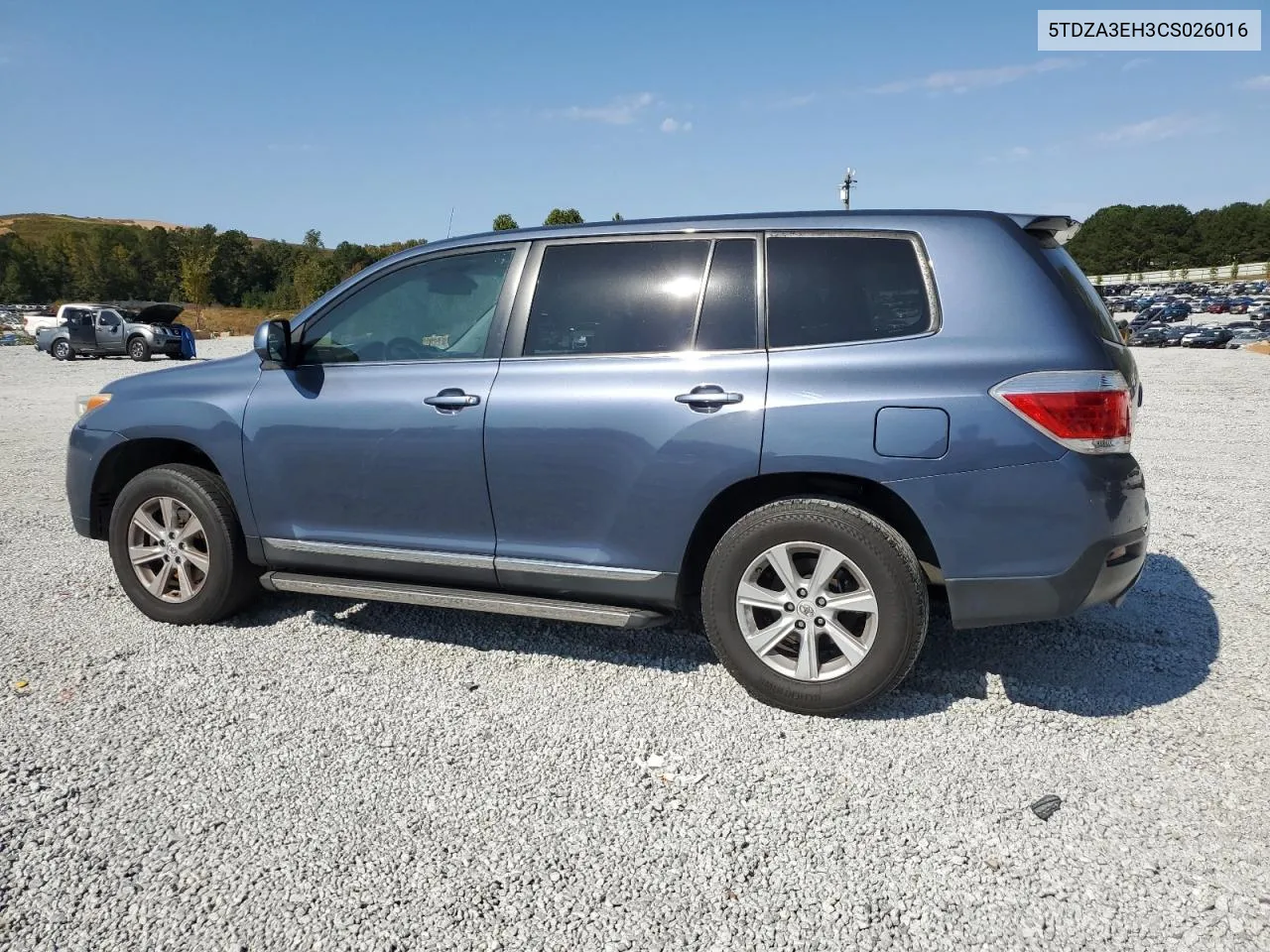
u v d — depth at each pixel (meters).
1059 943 2.22
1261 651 3.98
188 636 4.25
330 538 4.07
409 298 4.04
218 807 2.83
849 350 3.32
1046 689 3.61
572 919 2.32
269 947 2.23
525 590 3.83
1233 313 66.44
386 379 3.95
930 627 4.30
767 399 3.34
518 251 3.88
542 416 3.62
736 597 3.45
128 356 28.59
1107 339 3.33
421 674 3.81
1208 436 10.27
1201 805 2.80
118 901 2.39
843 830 2.69
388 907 2.37
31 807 2.81
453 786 2.95
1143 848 2.59
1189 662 3.87
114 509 4.39
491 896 2.41
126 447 4.50
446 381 3.83
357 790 2.93
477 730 3.33
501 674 3.81
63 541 5.99
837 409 3.26
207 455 4.21
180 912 2.35
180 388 4.35
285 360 4.09
